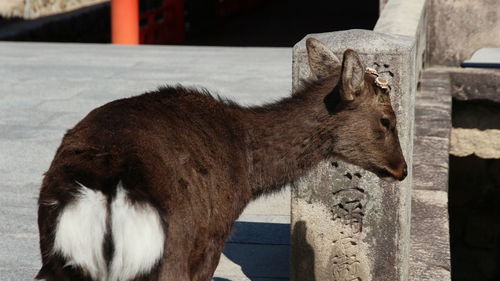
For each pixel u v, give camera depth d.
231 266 11.75
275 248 12.44
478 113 20.78
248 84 23.56
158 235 7.15
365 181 9.94
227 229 8.75
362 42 9.67
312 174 10.05
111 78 24.81
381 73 9.66
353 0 64.38
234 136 8.97
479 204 22.75
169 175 7.75
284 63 27.95
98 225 7.01
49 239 7.47
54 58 29.06
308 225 10.20
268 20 55.50
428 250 11.20
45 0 44.53
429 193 13.08
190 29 49.75
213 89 22.59
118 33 35.41
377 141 9.44
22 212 13.89
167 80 24.34
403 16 16.25
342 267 10.22
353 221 10.09
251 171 9.25
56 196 7.31
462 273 23.09
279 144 9.33
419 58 18.70
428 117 17.05
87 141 7.70
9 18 41.56
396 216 9.95
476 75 20.47
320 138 9.45
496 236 22.83
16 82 24.16
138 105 8.41
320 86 9.52
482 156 21.00
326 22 54.59
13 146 17.52
